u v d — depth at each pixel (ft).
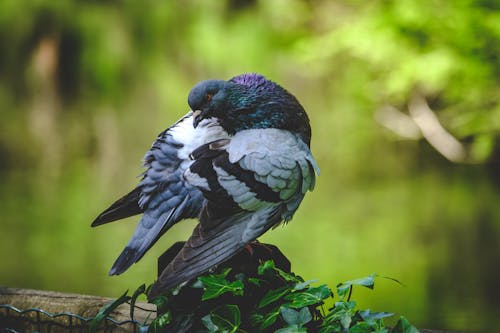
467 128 44.29
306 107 70.59
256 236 13.70
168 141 15.47
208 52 62.13
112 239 45.52
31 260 41.01
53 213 51.78
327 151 71.26
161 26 66.44
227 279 11.98
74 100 72.13
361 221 50.55
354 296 36.27
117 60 66.90
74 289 36.27
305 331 10.61
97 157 72.02
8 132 74.59
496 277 37.60
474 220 49.34
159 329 11.55
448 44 40.55
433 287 36.19
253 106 16.22
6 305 13.04
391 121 62.44
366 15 44.16
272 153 14.48
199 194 14.89
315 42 48.06
